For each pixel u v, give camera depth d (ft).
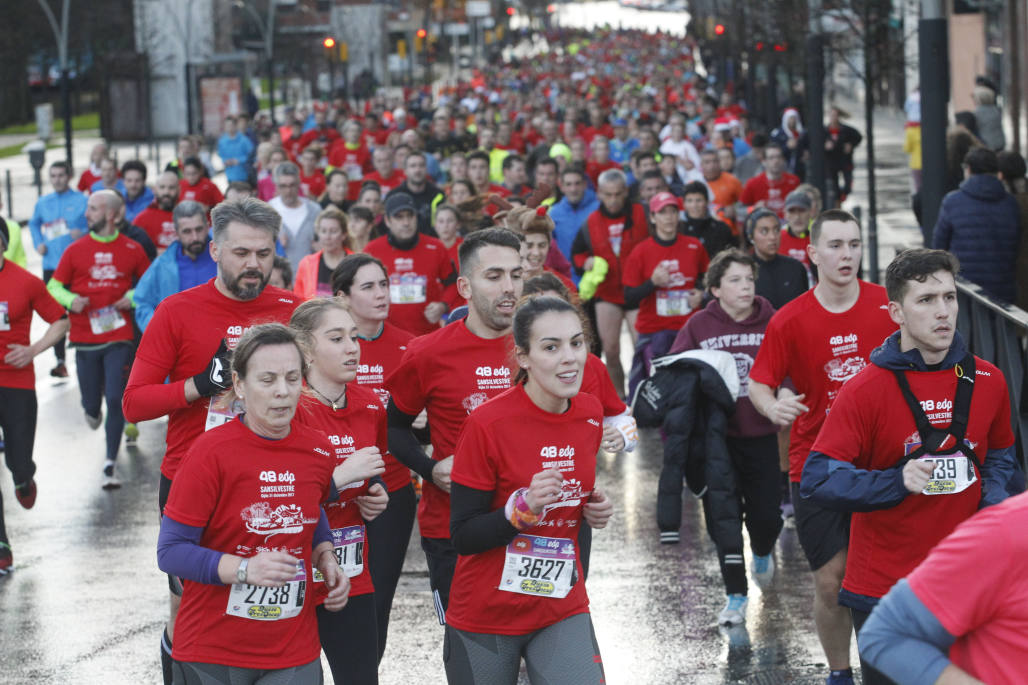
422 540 43.47
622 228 85.87
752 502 54.65
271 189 140.36
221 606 32.68
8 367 64.54
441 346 41.88
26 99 526.98
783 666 47.14
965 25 250.37
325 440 33.83
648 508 69.41
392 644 50.88
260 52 534.78
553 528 33.91
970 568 21.44
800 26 170.81
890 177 217.56
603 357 111.75
